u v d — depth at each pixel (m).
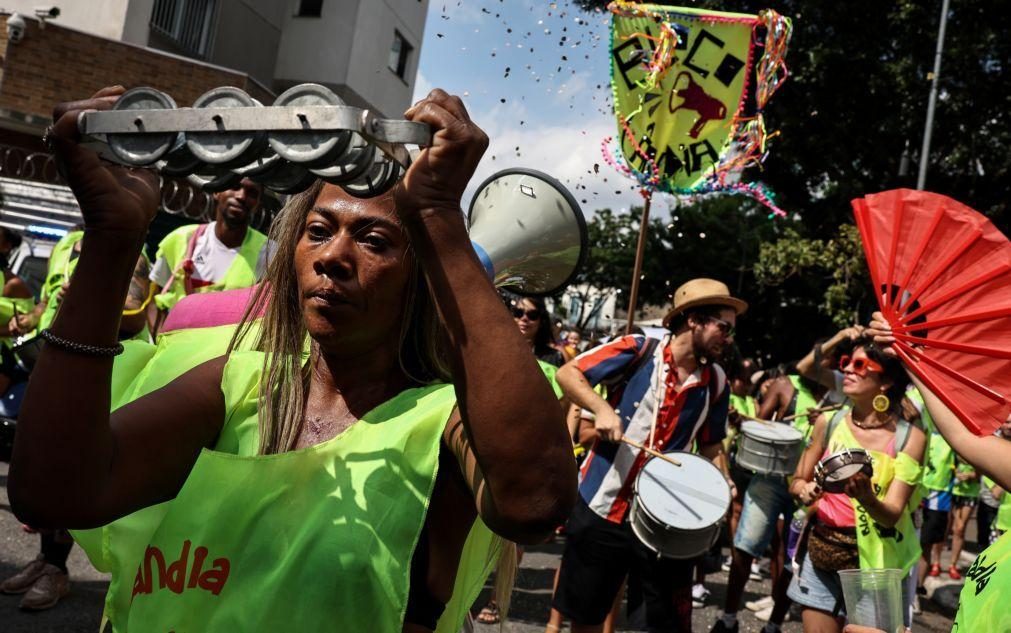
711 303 4.11
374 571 1.23
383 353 1.39
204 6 15.88
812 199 18.88
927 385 2.41
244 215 4.74
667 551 3.78
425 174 1.08
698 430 4.28
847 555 3.80
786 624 5.85
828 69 16.19
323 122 1.00
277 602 1.22
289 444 1.39
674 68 4.35
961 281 2.38
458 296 1.09
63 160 1.12
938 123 16.58
